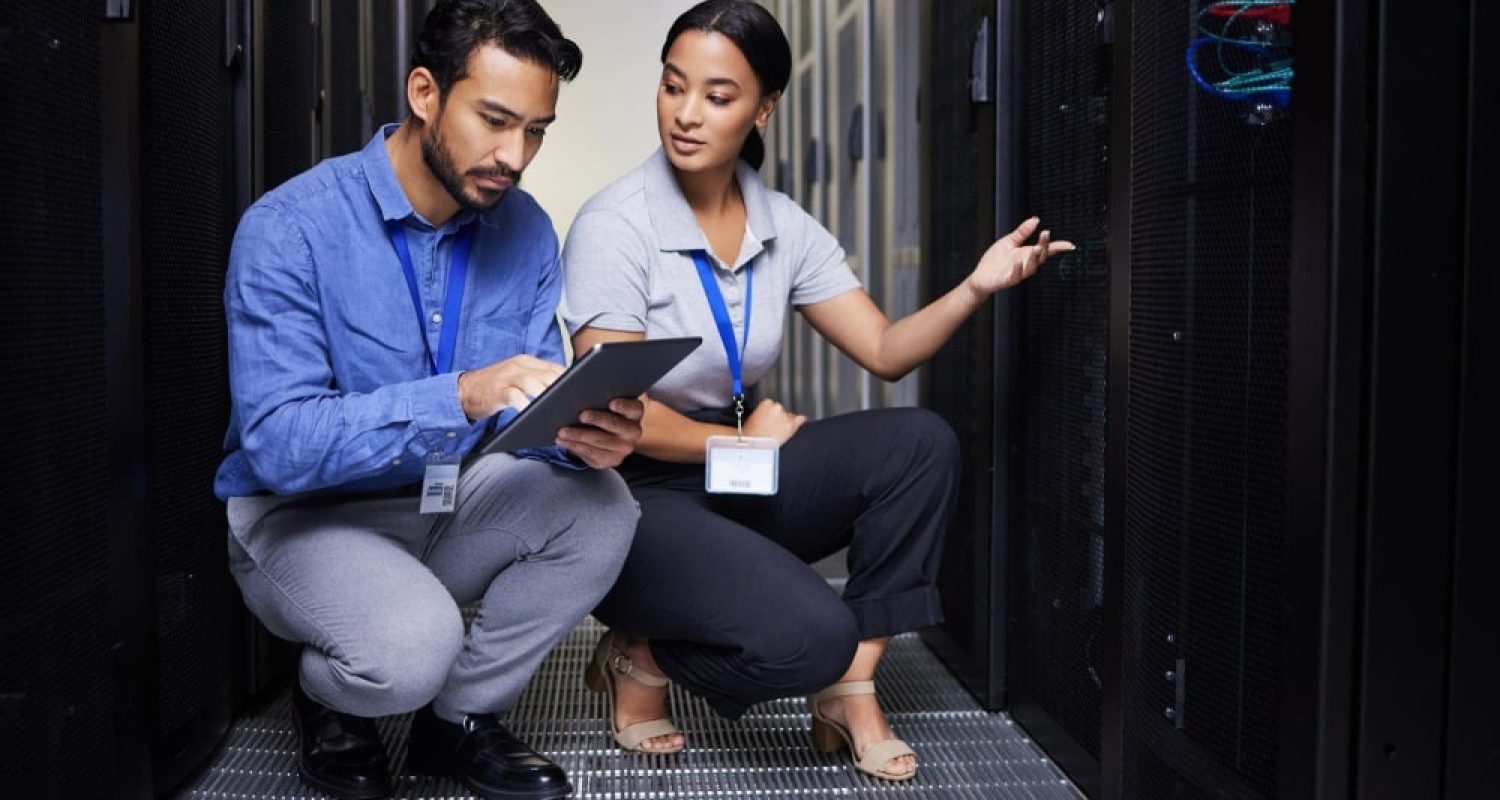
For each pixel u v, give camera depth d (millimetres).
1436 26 1228
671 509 2057
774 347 2236
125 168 1759
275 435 1674
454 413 1667
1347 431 1246
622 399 1725
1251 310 1435
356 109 3297
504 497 1925
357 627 1782
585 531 1918
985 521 2447
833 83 5230
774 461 2012
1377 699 1267
